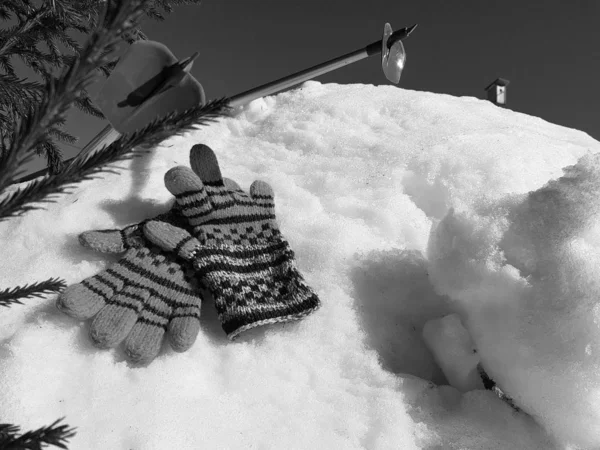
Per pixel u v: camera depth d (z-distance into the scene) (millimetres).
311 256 567
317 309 501
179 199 545
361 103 894
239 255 533
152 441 377
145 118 573
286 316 484
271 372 463
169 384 432
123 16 191
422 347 515
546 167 706
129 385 426
